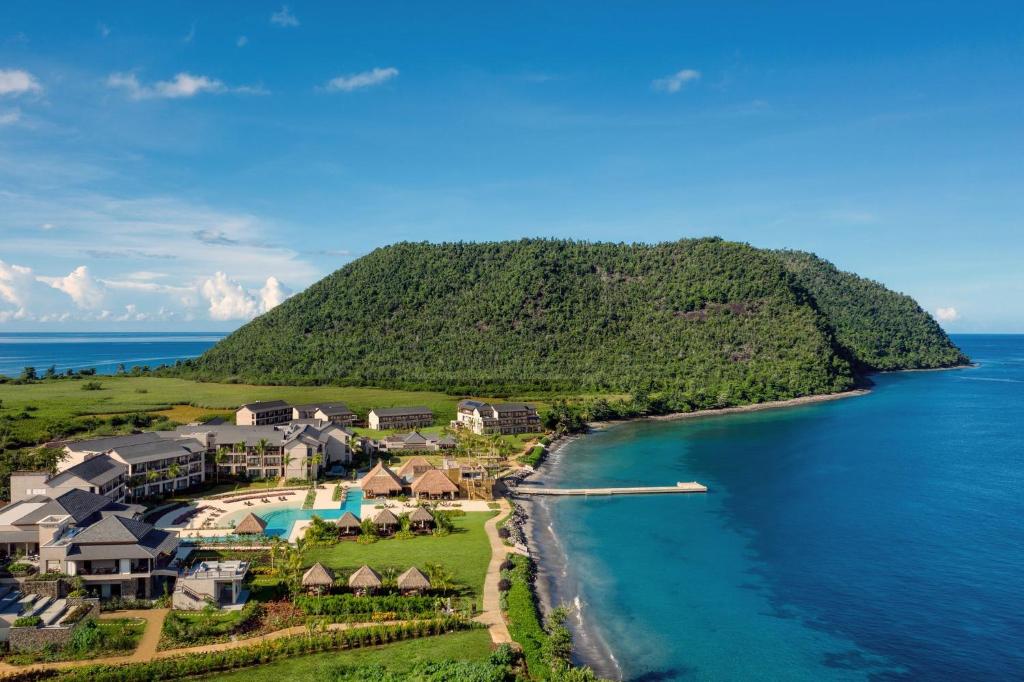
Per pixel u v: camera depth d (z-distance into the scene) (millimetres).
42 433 173125
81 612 76812
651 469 172375
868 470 164875
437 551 105312
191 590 81375
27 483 117125
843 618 85500
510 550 105812
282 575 91188
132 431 185500
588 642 78562
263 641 71250
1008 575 98562
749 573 100375
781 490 148125
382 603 81562
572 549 111312
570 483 158625
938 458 177375
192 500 137125
